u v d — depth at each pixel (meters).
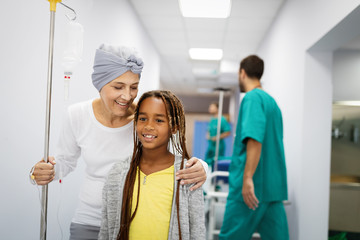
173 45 4.75
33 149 1.44
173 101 0.95
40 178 0.99
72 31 1.09
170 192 0.91
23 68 1.33
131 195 0.91
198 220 0.91
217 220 3.21
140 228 0.89
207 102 10.59
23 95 1.33
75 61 1.10
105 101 1.10
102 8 2.28
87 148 1.19
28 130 1.39
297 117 2.35
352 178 3.20
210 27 3.83
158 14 3.47
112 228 0.92
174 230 0.88
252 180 1.61
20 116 1.32
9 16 1.21
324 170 2.19
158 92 0.94
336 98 3.30
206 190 2.86
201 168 0.95
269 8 3.13
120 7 2.77
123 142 1.19
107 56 1.05
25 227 1.40
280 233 1.68
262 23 3.59
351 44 3.15
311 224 2.17
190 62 5.83
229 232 1.68
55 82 1.61
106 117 1.17
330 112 2.20
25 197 1.39
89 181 1.22
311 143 2.19
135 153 0.95
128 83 1.08
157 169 0.94
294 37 2.53
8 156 1.25
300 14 2.37
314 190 2.18
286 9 2.85
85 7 1.95
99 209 1.18
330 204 2.95
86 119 1.18
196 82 7.91
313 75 2.21
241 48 4.72
